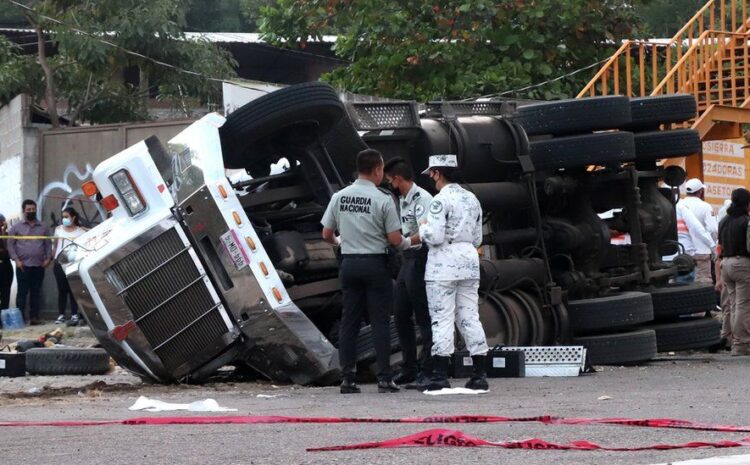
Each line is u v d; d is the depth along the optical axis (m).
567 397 27.22
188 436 19.34
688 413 22.75
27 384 33.25
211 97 75.00
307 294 33.16
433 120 38.31
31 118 63.66
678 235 50.12
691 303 41.47
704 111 57.75
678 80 58.69
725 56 62.31
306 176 34.00
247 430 20.23
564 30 72.06
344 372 29.31
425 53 69.31
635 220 40.81
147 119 77.25
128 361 31.94
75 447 18.08
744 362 38.72
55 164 61.88
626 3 74.06
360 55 71.56
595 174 40.22
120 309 31.25
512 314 37.34
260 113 32.44
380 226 29.00
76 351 36.41
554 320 38.16
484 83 67.88
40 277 58.47
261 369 31.77
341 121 34.12
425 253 29.62
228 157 33.50
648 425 20.38
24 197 61.84
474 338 28.91
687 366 37.47
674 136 42.09
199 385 31.91
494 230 39.81
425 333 30.06
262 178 34.56
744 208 41.19
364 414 23.47
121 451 17.50
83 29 69.25
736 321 41.41
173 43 72.19
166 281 31.16
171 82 73.25
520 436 18.95
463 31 69.31
